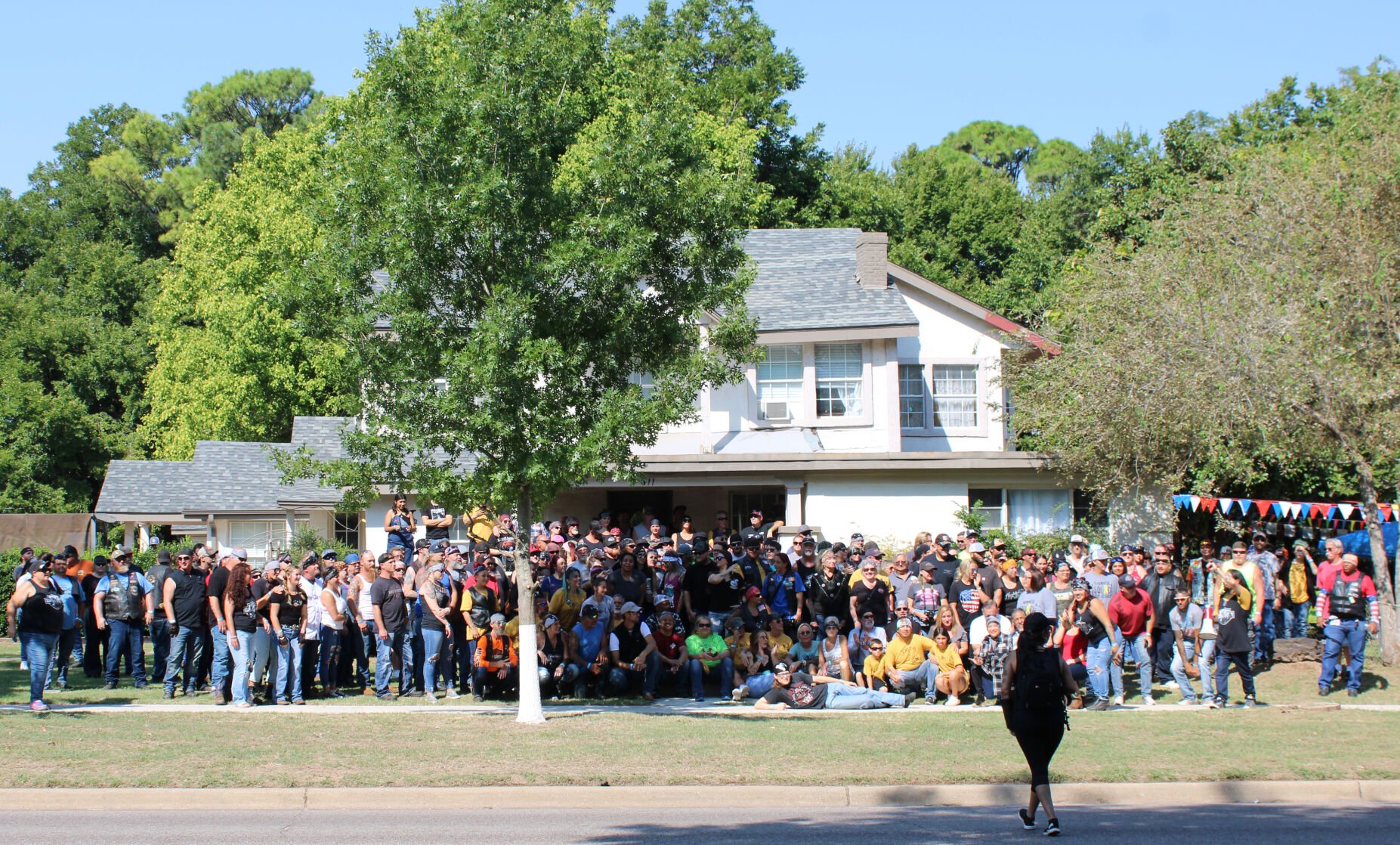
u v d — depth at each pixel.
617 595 18.98
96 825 10.51
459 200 15.10
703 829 10.66
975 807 12.02
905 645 18.19
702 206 16.44
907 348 31.62
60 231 66.56
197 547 19.11
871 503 26.61
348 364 15.92
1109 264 26.22
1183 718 16.72
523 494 15.88
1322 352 21.08
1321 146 24.48
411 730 14.52
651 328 16.48
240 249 39.03
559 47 16.28
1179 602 19.03
